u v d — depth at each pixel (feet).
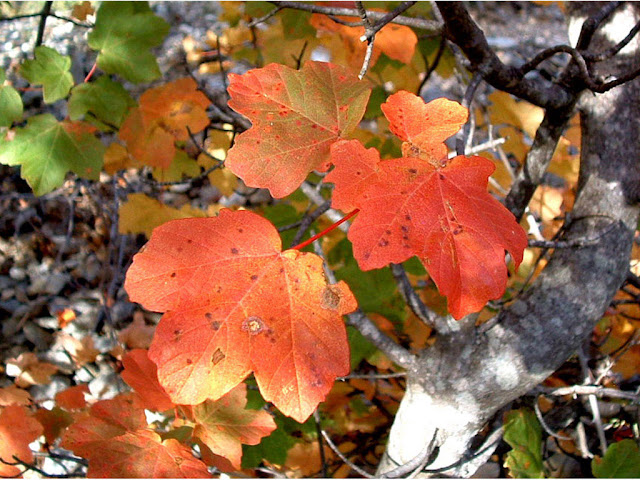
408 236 0.78
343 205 0.81
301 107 0.92
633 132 1.29
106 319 2.83
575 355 1.86
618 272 1.28
